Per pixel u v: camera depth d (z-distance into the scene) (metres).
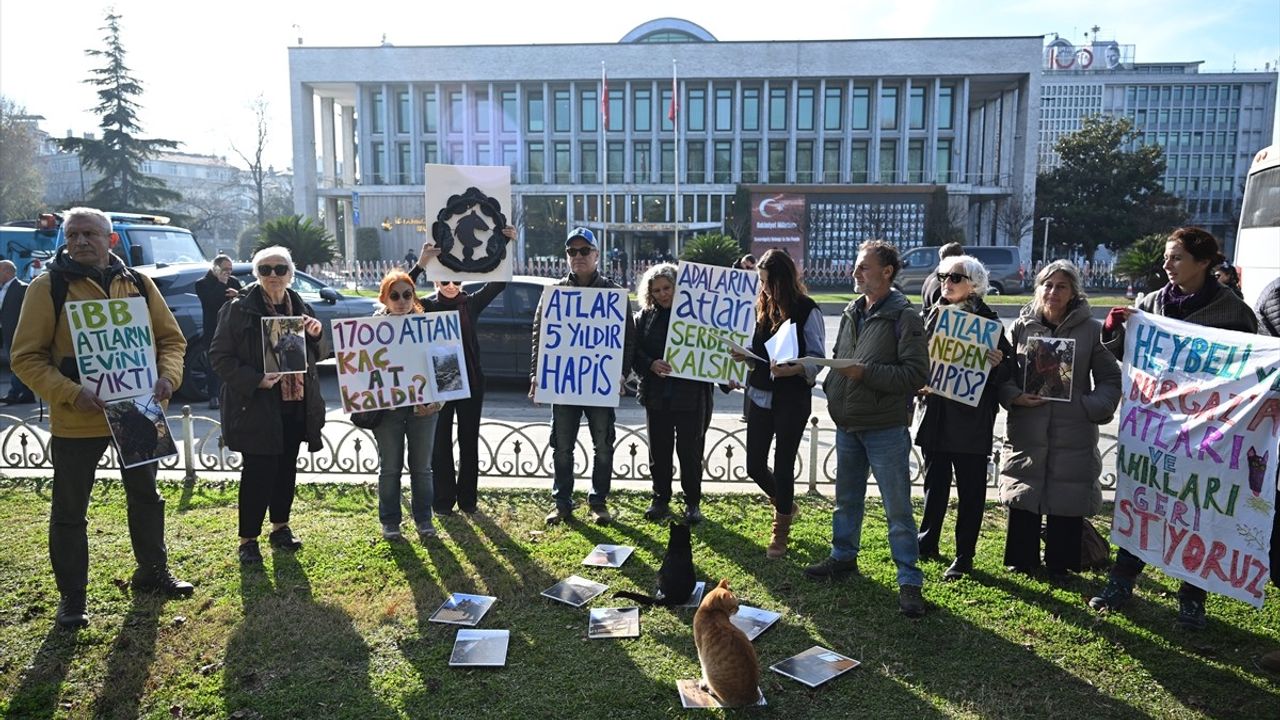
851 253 41.31
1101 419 4.21
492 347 10.75
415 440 5.11
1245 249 10.50
